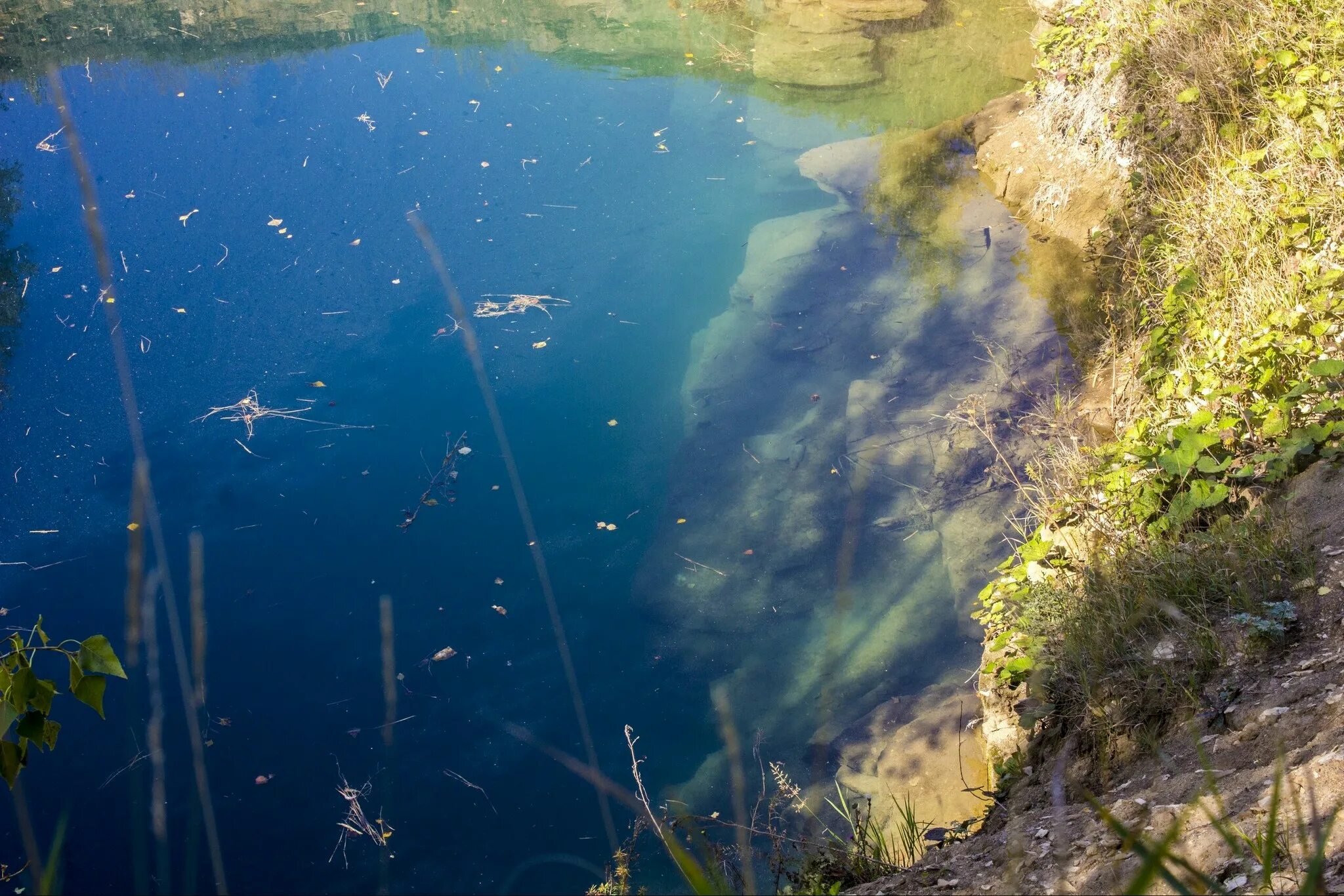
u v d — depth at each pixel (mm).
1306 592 3373
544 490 6234
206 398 6902
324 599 5609
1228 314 5203
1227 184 6078
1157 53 7355
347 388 6992
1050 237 7816
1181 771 2906
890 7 11320
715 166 9188
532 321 7527
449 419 6746
